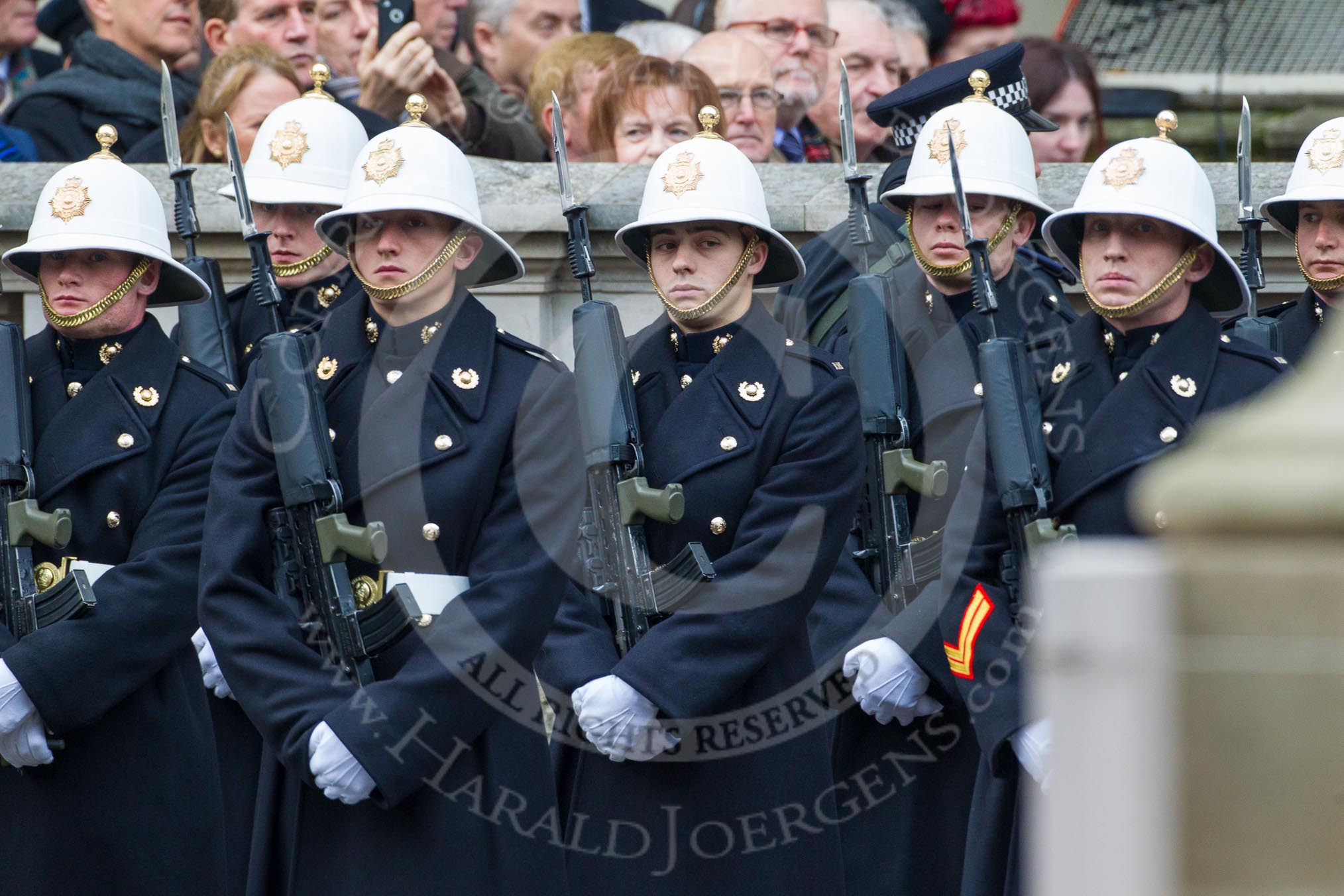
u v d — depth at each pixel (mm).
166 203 32594
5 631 22375
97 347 23547
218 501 20453
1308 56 39375
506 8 35688
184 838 23156
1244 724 6180
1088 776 6301
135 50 36438
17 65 38031
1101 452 20438
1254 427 6438
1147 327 21188
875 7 36625
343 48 35469
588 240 22516
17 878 22656
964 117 25734
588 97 34031
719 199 21891
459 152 21562
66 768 22672
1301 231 25859
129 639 22109
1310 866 6133
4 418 22531
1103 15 38906
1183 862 6207
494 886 19719
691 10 36719
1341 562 6121
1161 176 20906
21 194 33031
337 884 19969
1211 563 6246
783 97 36156
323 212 26828
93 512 22766
